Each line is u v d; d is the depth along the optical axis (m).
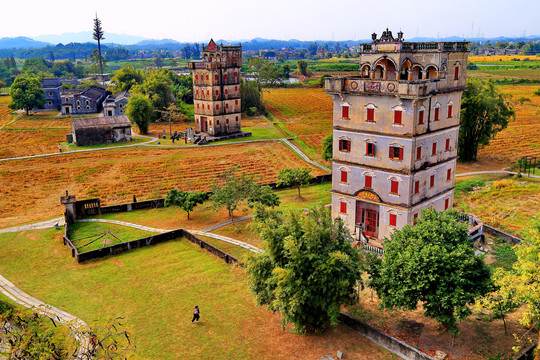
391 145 45.28
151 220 59.50
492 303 29.30
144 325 35.41
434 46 44.44
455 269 30.53
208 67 106.00
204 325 35.38
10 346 26.94
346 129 48.66
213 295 39.84
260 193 55.62
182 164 89.81
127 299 39.47
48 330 27.58
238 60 111.31
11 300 39.16
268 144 106.50
